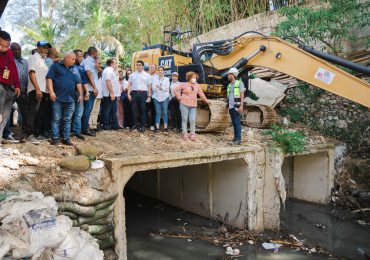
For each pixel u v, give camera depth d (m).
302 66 6.93
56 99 5.39
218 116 7.84
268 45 7.44
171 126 8.47
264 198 7.32
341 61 6.77
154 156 5.41
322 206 8.95
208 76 8.30
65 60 5.46
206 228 7.43
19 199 3.57
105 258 4.50
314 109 10.60
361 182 8.91
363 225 7.62
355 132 9.61
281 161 7.29
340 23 9.74
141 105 7.59
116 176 4.84
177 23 15.10
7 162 4.30
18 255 3.09
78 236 3.69
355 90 6.36
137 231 7.28
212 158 6.38
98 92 7.05
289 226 7.64
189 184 8.50
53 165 4.59
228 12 13.81
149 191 9.92
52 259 3.29
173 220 7.98
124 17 19.64
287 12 10.45
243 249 6.39
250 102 11.23
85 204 4.22
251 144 7.29
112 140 6.44
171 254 6.18
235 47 8.08
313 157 9.25
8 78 4.88
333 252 6.35
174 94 7.36
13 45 5.69
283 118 10.95
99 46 19.55
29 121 5.75
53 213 3.54
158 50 8.98
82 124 6.54
